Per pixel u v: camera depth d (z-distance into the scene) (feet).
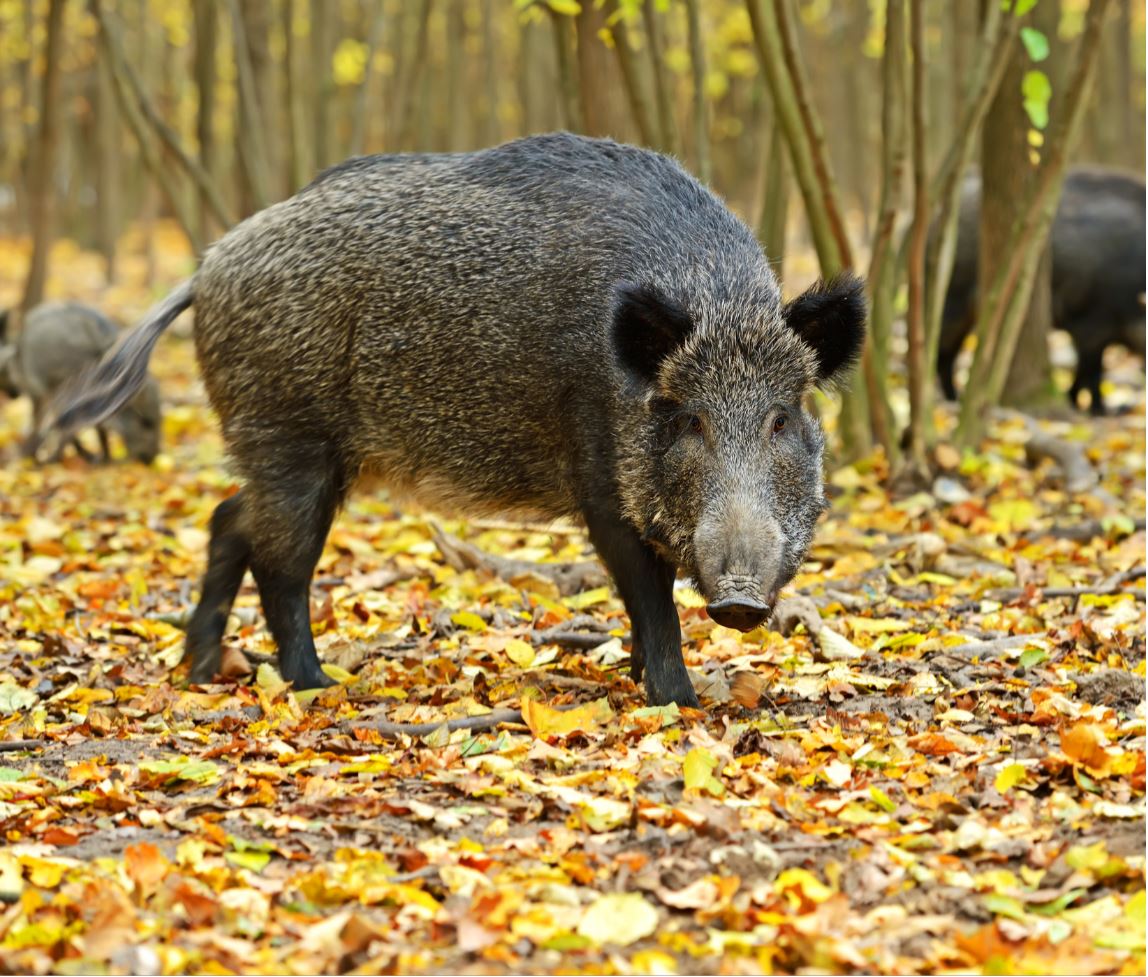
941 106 152.15
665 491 30.60
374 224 35.58
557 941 20.94
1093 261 79.56
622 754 29.25
